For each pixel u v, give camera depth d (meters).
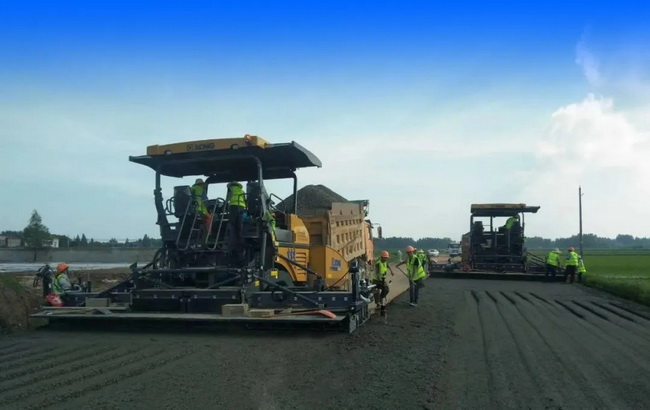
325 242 15.02
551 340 9.91
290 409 5.46
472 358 8.25
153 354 7.81
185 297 9.91
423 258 17.53
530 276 26.67
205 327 9.82
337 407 5.57
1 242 78.00
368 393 6.10
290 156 11.13
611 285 20.72
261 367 7.12
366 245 19.17
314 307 9.75
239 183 10.76
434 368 7.38
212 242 10.80
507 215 28.88
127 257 51.06
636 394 6.32
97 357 7.60
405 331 10.60
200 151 10.59
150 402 5.55
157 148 10.84
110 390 5.96
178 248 10.82
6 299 10.94
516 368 7.58
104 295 10.80
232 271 10.05
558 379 6.98
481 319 12.76
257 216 10.30
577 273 25.98
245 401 5.67
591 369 7.58
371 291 12.53
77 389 5.98
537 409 5.71
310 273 11.39
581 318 13.20
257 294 9.89
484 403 5.89
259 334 9.49
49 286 11.38
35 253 51.50
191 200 10.81
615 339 10.15
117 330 9.90
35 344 8.59
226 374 6.72
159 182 11.27
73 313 10.09
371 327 10.95
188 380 6.40
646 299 16.31
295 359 7.63
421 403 5.79
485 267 28.38
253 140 10.35
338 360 7.68
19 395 5.75
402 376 6.91
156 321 9.57
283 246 11.14
